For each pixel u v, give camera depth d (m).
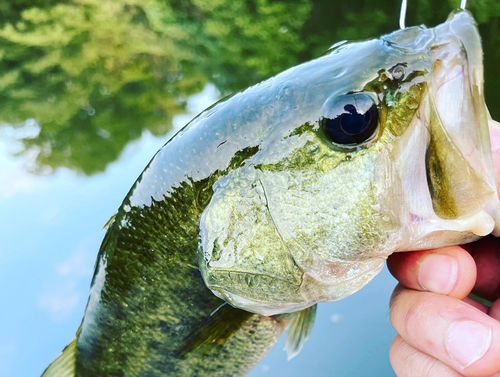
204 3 1.16
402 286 0.14
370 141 0.12
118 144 0.81
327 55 0.13
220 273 0.13
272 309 0.14
